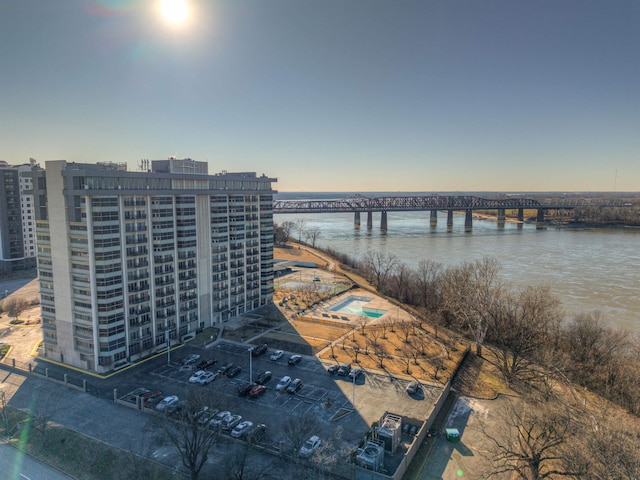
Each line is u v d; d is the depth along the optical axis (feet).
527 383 343.67
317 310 529.45
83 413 290.97
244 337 430.61
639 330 456.86
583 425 238.89
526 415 273.33
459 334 461.78
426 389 327.26
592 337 379.55
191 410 256.93
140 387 327.06
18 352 394.52
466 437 271.49
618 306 537.65
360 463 231.91
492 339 442.09
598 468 196.85
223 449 253.85
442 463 246.47
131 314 369.91
